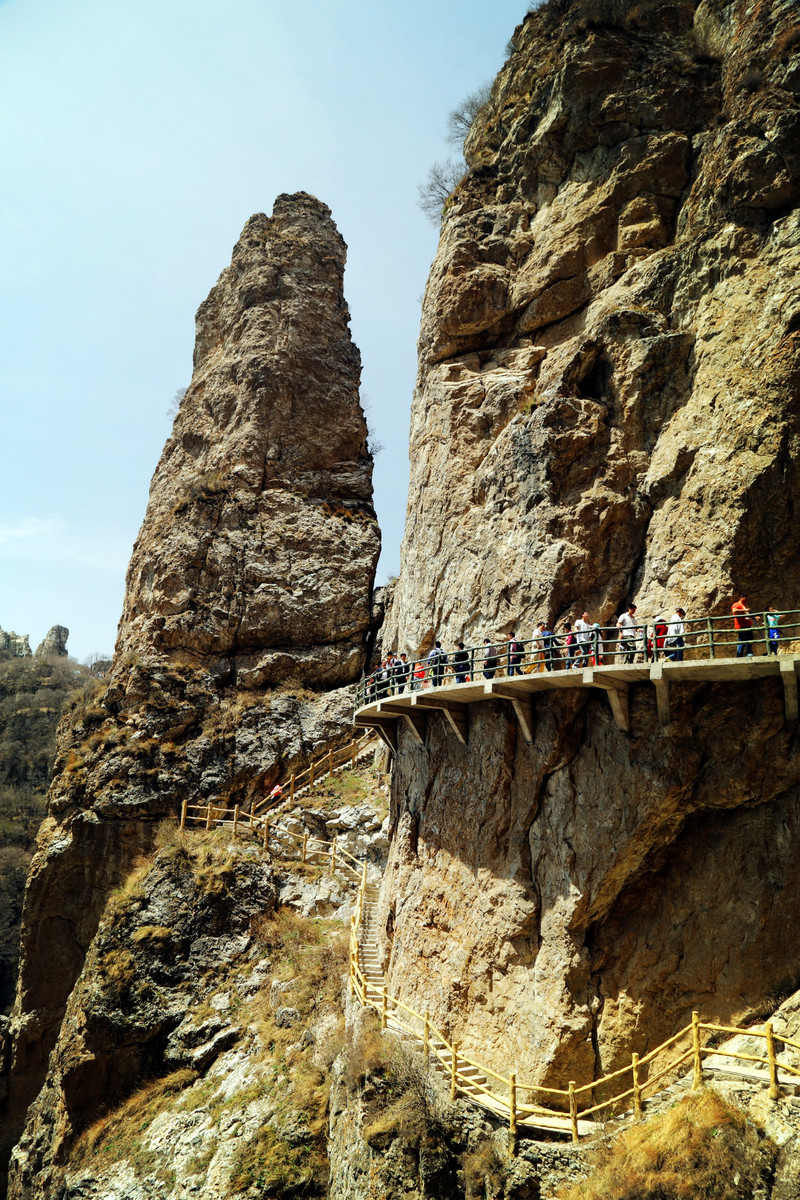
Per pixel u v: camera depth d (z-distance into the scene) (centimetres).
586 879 1828
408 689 2486
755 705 1720
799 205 2033
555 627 2083
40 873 3619
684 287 2172
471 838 2136
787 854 1667
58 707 7800
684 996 1716
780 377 1877
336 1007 2603
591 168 2544
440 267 2828
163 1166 2484
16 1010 3747
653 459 2100
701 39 2495
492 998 1942
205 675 4062
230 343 5025
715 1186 1341
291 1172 2234
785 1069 1457
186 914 3161
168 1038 2917
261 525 4362
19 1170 3158
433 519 2577
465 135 3378
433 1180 1720
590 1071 1744
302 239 5159
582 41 2588
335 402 4828
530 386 2442
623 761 1833
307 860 3384
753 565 1847
